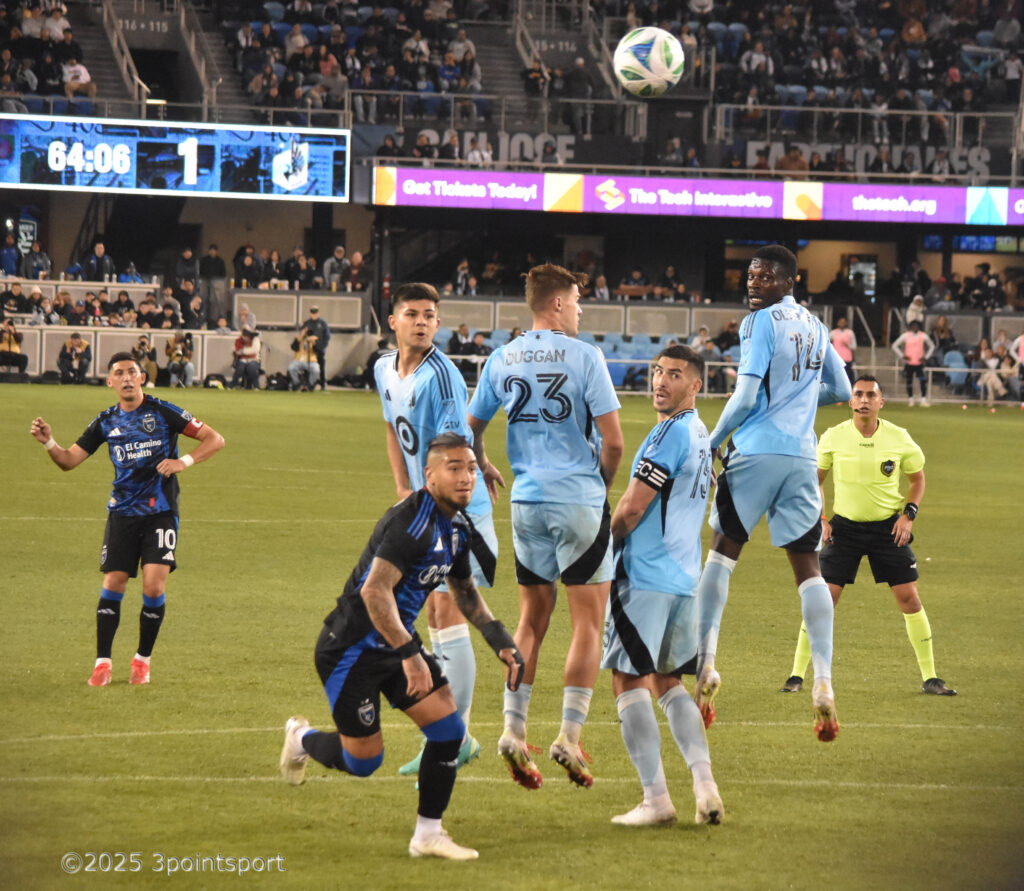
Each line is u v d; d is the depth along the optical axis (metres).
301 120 78.06
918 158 85.75
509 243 88.75
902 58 95.31
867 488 18.14
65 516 30.06
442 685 11.45
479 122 82.19
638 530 12.78
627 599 12.65
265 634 19.75
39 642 18.86
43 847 11.27
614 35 94.56
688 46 84.19
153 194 74.69
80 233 83.06
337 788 13.19
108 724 15.00
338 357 77.75
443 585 14.30
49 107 74.25
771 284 15.86
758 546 30.36
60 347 70.69
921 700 17.22
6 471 36.53
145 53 91.50
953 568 27.77
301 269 79.62
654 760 12.37
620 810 12.80
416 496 11.34
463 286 82.19
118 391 17.23
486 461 15.01
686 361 13.12
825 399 16.86
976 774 13.97
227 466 39.62
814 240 91.06
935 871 11.09
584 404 13.73
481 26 96.25
